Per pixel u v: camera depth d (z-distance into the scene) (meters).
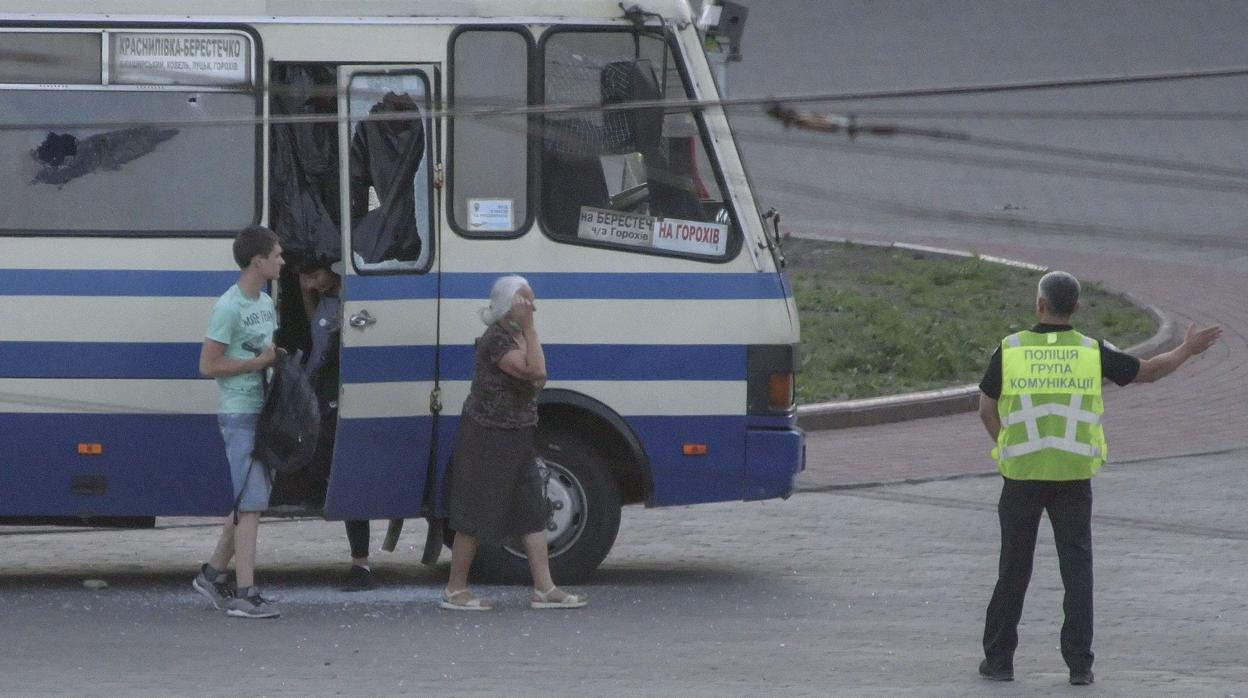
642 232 34.38
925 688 27.11
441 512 34.25
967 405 59.94
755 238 34.50
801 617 32.69
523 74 34.12
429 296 33.94
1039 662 29.22
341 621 32.28
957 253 84.00
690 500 34.69
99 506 34.19
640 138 33.78
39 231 33.75
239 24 33.94
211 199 34.00
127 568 38.34
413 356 33.88
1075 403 27.25
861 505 45.22
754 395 34.53
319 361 34.69
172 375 33.84
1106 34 112.69
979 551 39.47
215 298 33.91
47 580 36.69
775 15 117.88
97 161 33.81
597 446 35.34
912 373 62.84
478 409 32.41
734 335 34.50
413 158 34.00
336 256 34.75
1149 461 50.53
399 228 33.94
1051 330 27.75
